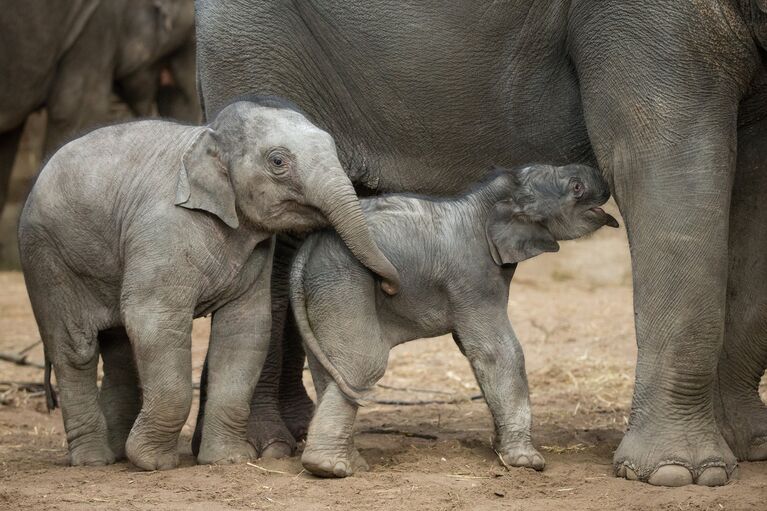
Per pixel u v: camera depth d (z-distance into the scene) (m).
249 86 11.98
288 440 11.40
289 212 10.38
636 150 10.08
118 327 11.07
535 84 11.09
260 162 10.30
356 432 12.72
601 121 10.30
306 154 10.22
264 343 10.84
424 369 17.42
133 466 10.70
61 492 9.84
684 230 9.91
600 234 27.00
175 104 24.38
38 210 10.73
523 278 25.02
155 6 22.91
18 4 20.53
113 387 11.36
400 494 9.65
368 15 11.45
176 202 10.34
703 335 10.00
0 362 17.62
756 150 10.96
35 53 21.02
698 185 9.90
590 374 16.80
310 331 10.24
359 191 12.39
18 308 22.06
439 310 10.48
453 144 11.61
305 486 9.86
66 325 10.83
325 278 10.20
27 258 10.88
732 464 10.15
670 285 9.99
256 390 11.64
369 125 11.86
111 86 22.66
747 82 10.06
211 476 10.17
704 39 9.84
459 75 11.25
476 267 10.41
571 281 24.94
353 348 10.13
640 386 10.23
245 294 10.80
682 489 9.78
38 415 14.20
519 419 10.43
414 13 11.25
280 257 11.96
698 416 10.16
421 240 10.36
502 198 10.45
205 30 12.15
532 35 10.95
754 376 11.25
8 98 21.11
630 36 10.04
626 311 21.72
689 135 9.91
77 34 21.73
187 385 10.46
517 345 10.47
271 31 11.88
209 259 10.46
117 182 10.61
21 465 11.31
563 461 10.95
